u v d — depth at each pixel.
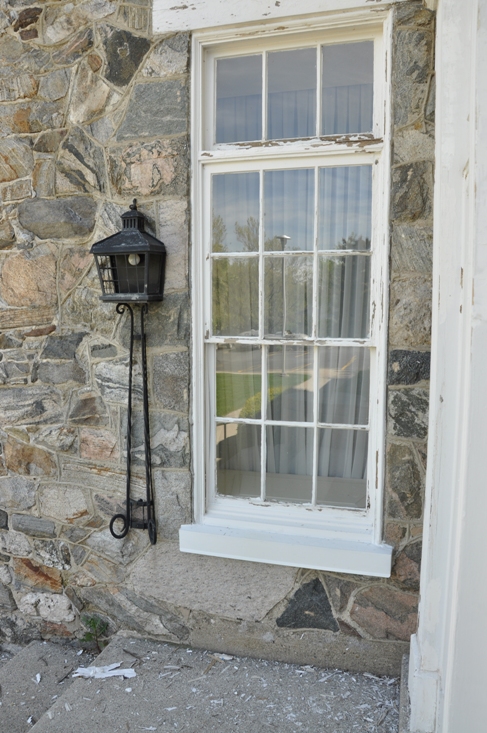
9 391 2.82
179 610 2.62
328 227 2.39
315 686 2.31
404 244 2.19
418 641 2.03
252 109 2.46
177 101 2.41
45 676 2.62
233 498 2.59
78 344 2.69
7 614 2.96
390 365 2.24
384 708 2.16
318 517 2.48
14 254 2.74
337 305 2.41
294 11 2.23
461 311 1.83
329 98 2.36
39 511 2.85
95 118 2.54
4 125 2.69
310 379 2.46
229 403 2.57
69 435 2.75
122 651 2.56
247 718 2.12
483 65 1.50
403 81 2.14
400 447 2.26
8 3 2.62
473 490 1.59
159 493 2.59
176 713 2.15
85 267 2.64
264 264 2.46
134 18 2.44
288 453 2.54
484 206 1.52
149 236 2.43
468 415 1.57
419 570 2.29
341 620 2.41
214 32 2.35
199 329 2.50
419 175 2.15
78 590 2.82
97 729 2.08
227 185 2.48
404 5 2.11
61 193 2.64
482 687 1.64
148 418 2.57
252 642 2.52
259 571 2.49
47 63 2.59
